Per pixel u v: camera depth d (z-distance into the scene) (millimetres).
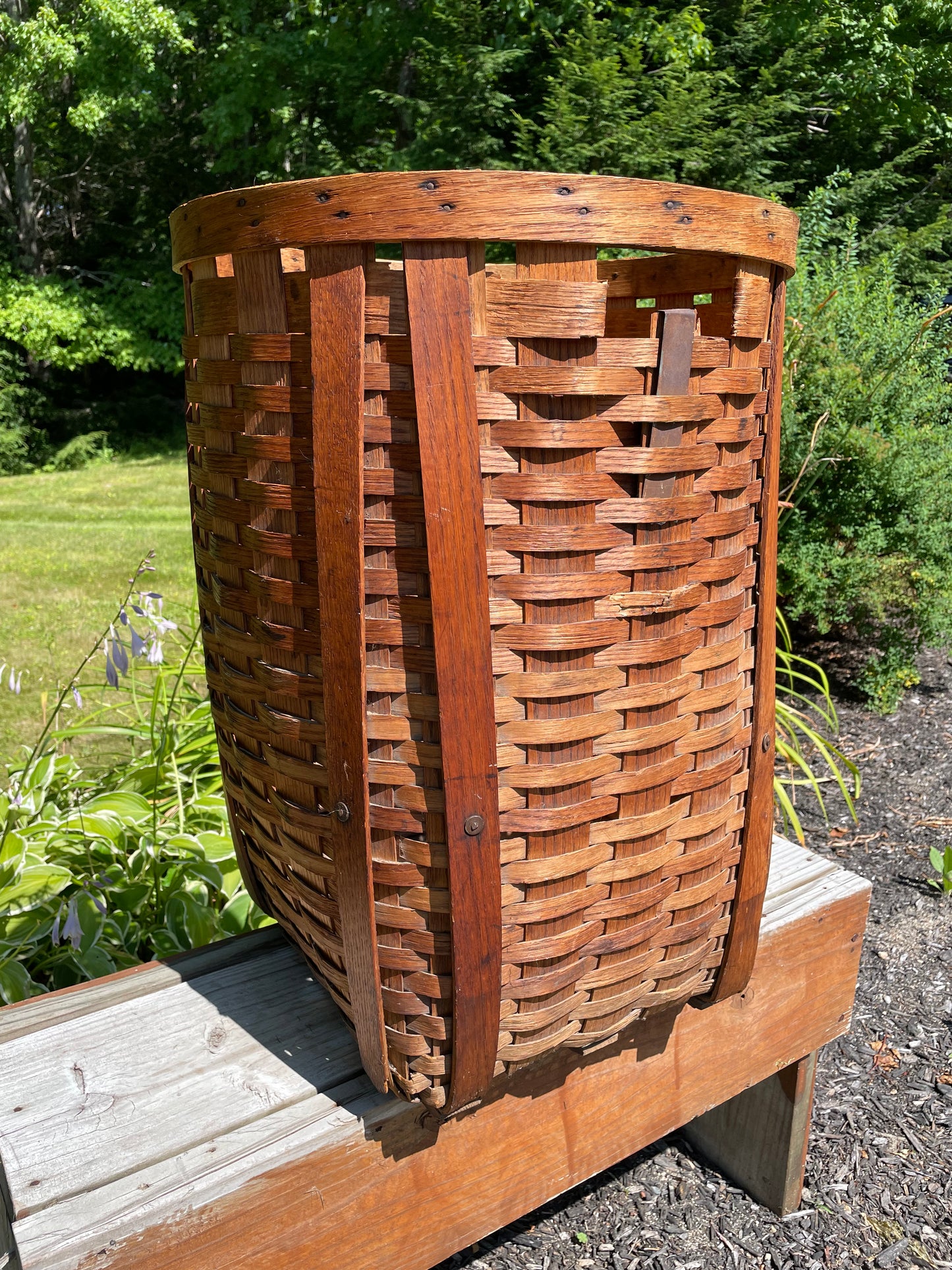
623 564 794
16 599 4961
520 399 731
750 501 909
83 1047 1025
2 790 2369
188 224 810
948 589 3447
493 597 764
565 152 6602
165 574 5504
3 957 1623
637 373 757
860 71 7625
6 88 10586
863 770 3178
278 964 1180
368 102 9164
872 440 3387
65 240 13117
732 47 7508
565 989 895
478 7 7238
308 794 864
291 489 784
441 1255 1014
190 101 11891
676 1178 1656
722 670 920
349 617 758
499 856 808
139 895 1767
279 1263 893
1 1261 930
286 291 761
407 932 833
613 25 6992
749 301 833
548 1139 1071
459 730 758
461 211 673
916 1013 2045
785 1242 1522
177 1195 833
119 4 9906
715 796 946
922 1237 1534
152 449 12625
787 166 7887
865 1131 1737
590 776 829
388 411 726
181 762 2213
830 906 1321
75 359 11727
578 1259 1493
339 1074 981
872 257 6582
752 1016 1272
